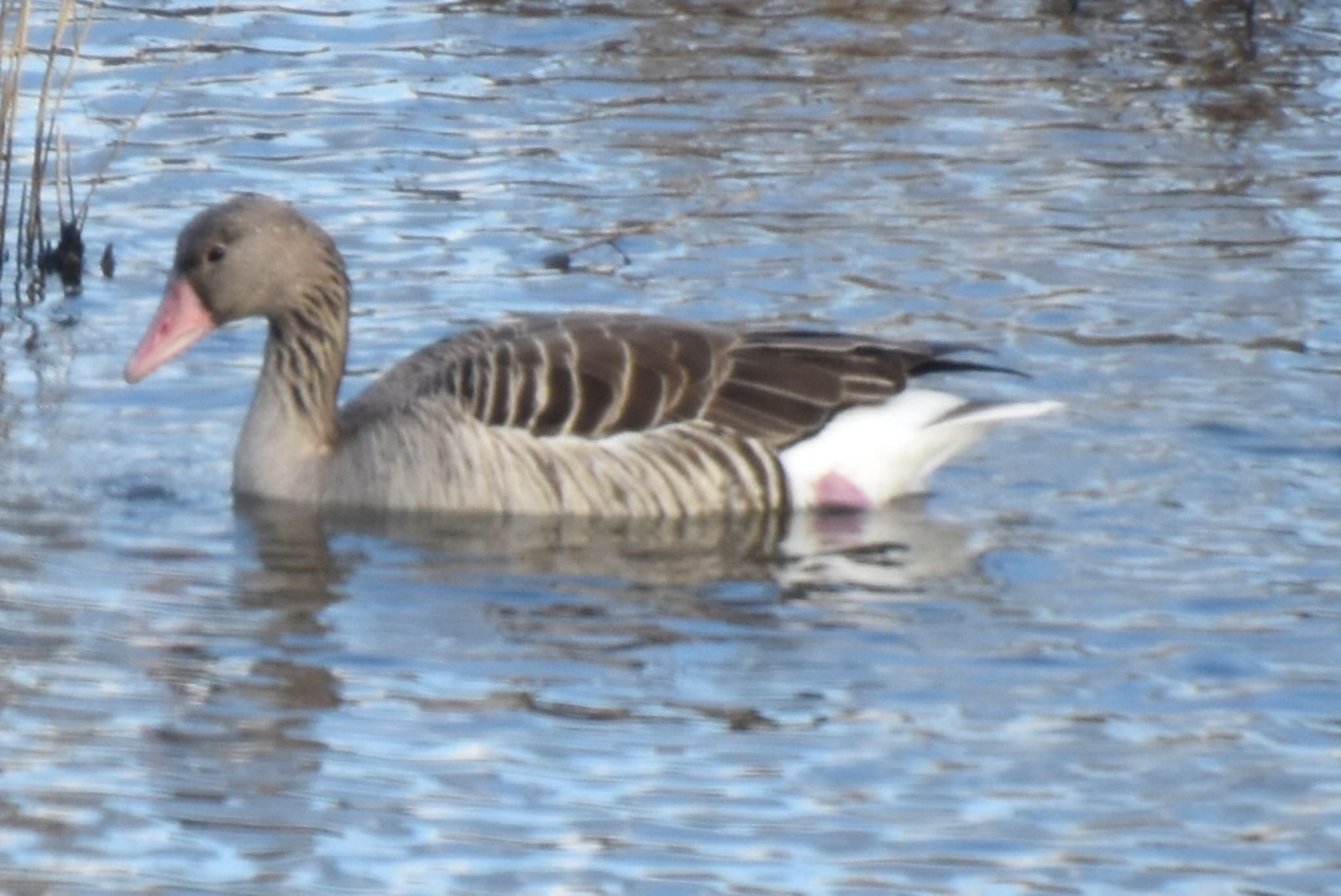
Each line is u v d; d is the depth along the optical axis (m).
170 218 20.31
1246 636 13.30
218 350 18.00
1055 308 18.52
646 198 20.72
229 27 24.83
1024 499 15.43
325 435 15.58
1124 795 11.51
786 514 15.36
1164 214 20.58
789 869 10.80
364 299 18.53
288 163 21.41
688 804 11.38
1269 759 11.87
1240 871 10.80
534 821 11.21
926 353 15.79
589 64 24.19
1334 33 25.98
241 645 13.12
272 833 11.10
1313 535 14.75
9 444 16.14
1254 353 17.69
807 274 19.12
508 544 14.74
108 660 12.92
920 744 12.00
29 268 19.36
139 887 10.59
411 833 11.11
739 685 12.66
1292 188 21.27
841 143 22.19
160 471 15.85
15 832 11.10
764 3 26.34
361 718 12.25
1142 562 14.37
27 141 21.72
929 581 14.12
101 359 17.73
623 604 13.76
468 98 23.16
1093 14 26.41
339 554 14.51
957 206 20.69
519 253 19.52
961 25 25.88
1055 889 10.66
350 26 25.14
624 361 15.47
